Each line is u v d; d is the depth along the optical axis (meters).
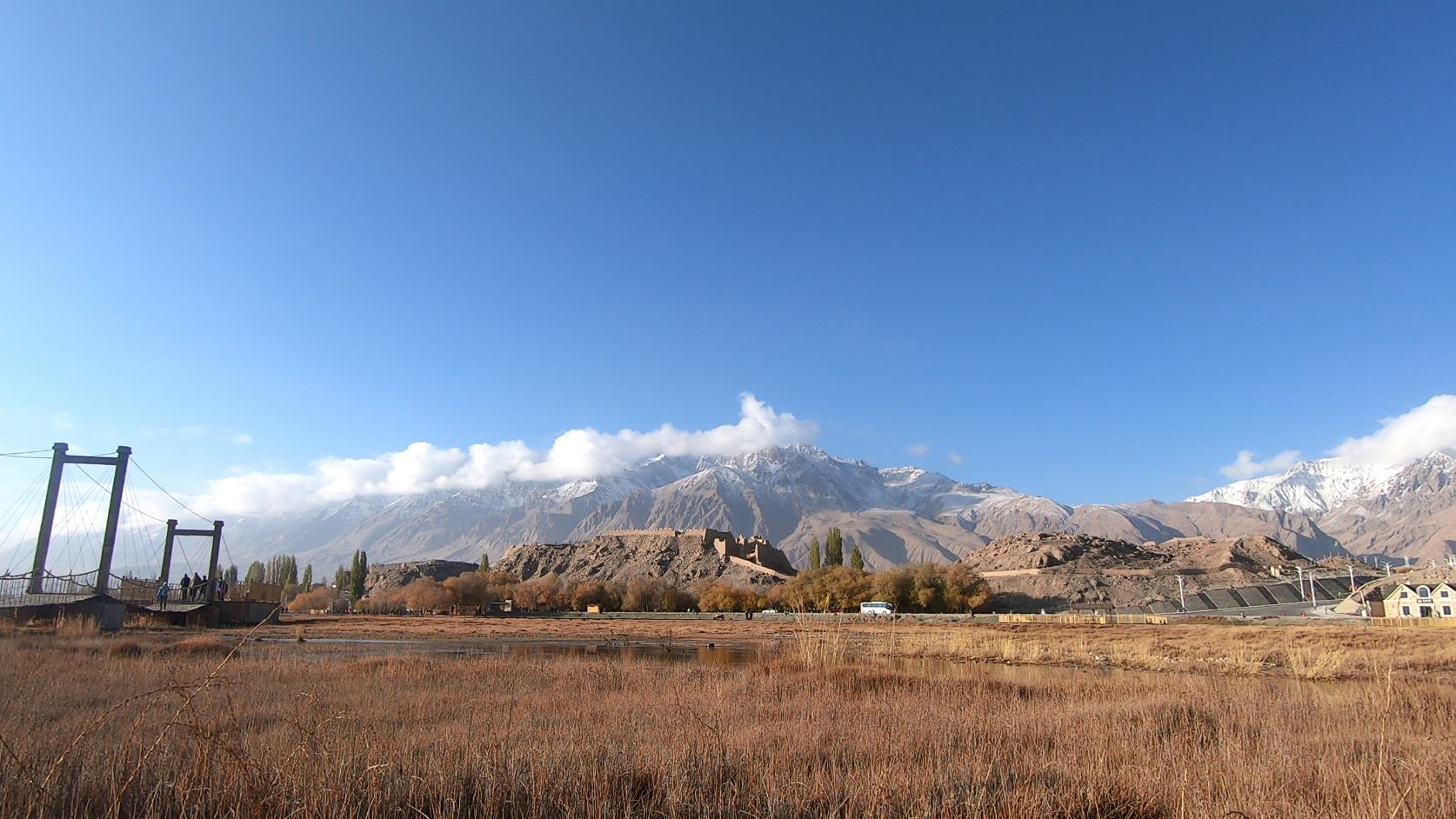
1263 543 198.12
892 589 136.62
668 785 10.05
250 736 12.43
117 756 10.07
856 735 14.03
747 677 25.08
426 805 9.39
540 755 11.27
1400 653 41.06
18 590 57.25
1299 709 17.55
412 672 25.31
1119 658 41.31
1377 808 8.58
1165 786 10.27
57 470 72.31
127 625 60.12
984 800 9.78
